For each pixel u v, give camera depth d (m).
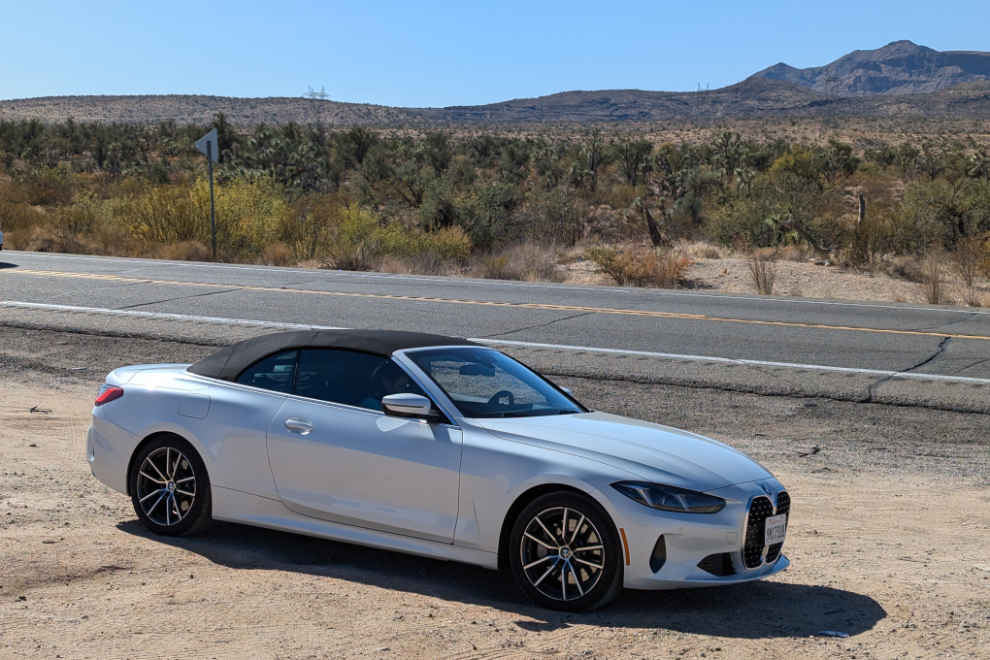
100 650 4.08
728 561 4.92
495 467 5.06
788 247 30.75
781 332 14.79
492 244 34.06
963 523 7.00
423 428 5.32
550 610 4.92
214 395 5.98
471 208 34.91
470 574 5.54
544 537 5.00
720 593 5.31
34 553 5.39
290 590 5.05
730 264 27.20
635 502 4.77
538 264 26.78
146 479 6.12
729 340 13.98
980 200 29.06
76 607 4.60
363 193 45.12
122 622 4.43
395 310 16.11
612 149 73.12
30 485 7.00
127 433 6.16
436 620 4.68
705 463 5.16
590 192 56.00
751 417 10.12
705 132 169.88
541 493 5.02
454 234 30.81
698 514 4.81
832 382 11.31
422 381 5.50
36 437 8.67
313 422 5.61
